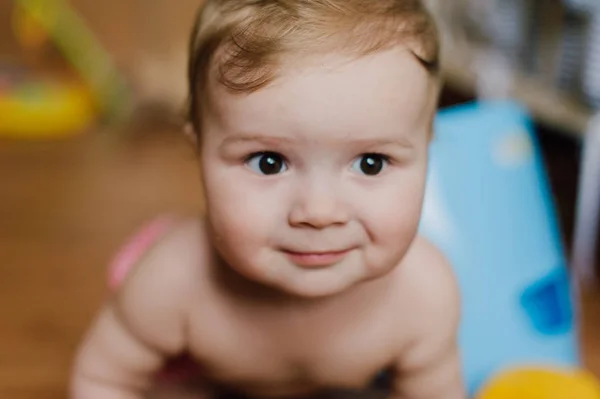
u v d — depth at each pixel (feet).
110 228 4.43
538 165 3.17
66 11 5.71
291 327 2.25
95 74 5.75
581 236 3.86
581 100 3.72
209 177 1.94
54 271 4.01
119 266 2.94
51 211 4.60
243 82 1.78
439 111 3.28
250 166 1.89
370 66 1.78
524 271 2.99
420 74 1.87
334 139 1.79
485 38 4.22
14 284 3.89
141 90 5.88
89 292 3.85
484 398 2.63
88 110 5.86
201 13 2.04
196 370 2.73
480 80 4.17
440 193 2.97
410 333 2.30
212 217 1.97
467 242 2.95
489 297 2.93
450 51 4.39
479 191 3.02
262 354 2.34
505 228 3.00
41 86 5.93
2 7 7.12
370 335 2.27
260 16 1.84
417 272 2.26
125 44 6.48
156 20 6.57
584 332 3.59
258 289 2.21
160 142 5.62
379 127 1.80
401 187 1.91
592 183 3.77
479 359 2.89
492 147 3.09
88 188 4.90
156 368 2.50
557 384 2.59
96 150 5.48
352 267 1.96
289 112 1.77
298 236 1.88
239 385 2.53
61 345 3.49
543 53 3.88
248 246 1.92
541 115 3.91
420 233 2.88
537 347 2.96
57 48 6.11
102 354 2.43
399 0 1.91
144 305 2.30
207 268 2.25
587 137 3.68
